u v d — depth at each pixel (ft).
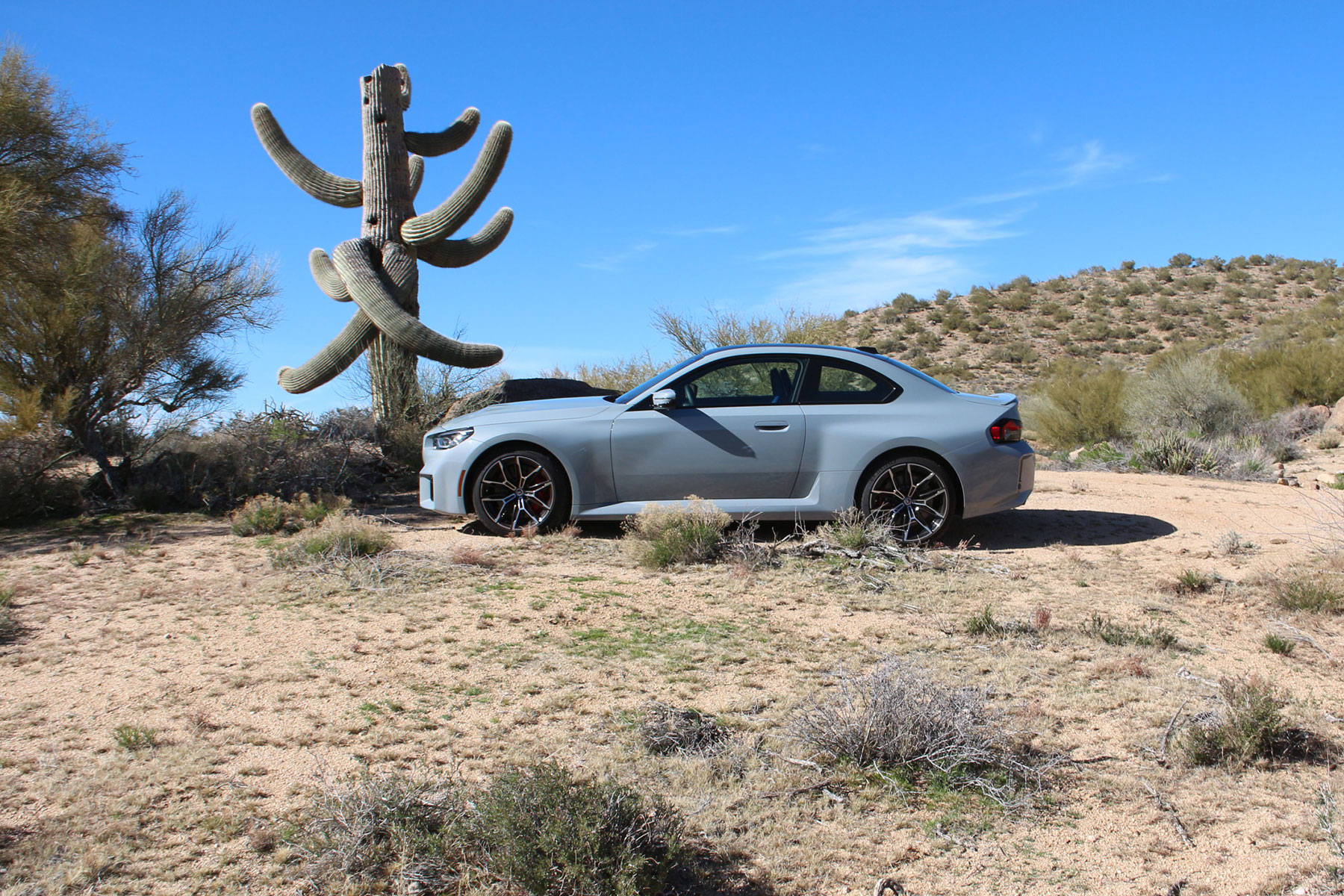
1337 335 104.32
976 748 11.13
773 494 24.02
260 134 42.24
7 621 16.69
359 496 33.06
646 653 15.15
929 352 137.08
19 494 28.17
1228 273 166.50
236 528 25.54
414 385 40.34
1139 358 125.80
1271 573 20.76
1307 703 13.38
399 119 42.16
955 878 9.01
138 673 14.17
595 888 8.21
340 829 9.32
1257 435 55.06
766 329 59.00
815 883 8.90
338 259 40.16
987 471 23.48
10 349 29.94
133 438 33.81
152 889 8.57
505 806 8.94
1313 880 8.93
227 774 10.84
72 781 10.64
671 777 10.89
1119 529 25.98
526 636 15.96
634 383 54.24
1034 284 173.78
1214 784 10.97
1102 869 9.19
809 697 13.11
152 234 34.60
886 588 19.43
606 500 24.34
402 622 16.70
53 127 34.01
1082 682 13.99
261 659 14.80
